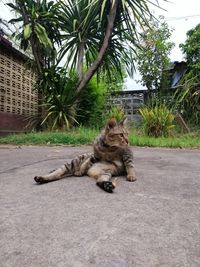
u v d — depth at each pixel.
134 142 6.24
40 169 3.04
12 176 2.70
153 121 7.63
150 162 3.63
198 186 2.28
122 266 1.09
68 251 1.20
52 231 1.39
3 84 8.24
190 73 9.48
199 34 10.13
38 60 8.29
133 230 1.40
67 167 2.54
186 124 9.09
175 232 1.38
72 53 8.54
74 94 8.16
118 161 2.63
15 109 8.99
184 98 9.23
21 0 7.86
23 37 7.75
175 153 4.75
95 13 7.80
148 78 11.23
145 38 8.55
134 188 2.18
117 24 8.05
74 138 6.44
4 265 1.11
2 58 8.20
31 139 6.61
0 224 1.48
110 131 2.52
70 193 2.03
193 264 1.11
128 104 11.59
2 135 8.08
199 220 1.54
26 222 1.50
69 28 8.50
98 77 9.07
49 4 8.23
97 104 10.09
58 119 8.09
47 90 8.11
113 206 1.74
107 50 8.19
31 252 1.20
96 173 2.46
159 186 2.26
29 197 1.95
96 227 1.43
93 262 1.12
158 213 1.63
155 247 1.24
